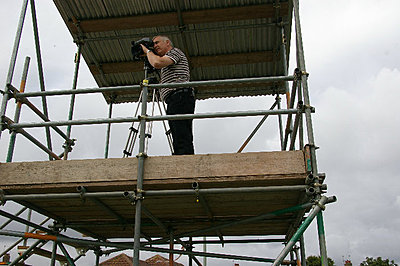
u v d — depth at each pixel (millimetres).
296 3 3785
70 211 4336
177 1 5496
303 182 3242
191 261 5992
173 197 3611
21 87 4113
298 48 3592
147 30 6012
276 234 5938
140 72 6605
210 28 5859
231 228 5309
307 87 3408
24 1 4273
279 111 3393
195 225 4828
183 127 4172
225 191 3141
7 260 6039
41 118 4562
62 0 5473
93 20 5730
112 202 3861
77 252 5711
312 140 3184
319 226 2971
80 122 3555
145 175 3260
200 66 6461
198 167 3236
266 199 3752
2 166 3469
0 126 3646
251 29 5918
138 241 3004
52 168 3406
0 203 3373
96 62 6430
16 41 4023
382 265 34875
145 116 3461
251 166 3188
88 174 3342
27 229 5688
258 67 6555
